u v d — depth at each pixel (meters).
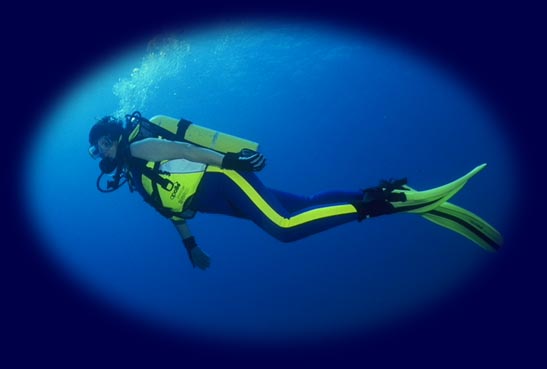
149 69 6.68
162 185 2.36
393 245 5.91
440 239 5.62
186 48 6.88
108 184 2.44
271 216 2.34
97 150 2.39
